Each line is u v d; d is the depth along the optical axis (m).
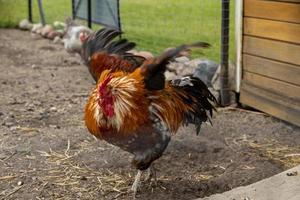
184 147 4.16
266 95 4.63
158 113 3.49
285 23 4.39
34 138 4.34
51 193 3.62
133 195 3.60
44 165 3.94
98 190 3.66
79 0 7.73
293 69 4.38
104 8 7.04
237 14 4.79
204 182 3.72
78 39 6.76
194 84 3.74
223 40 4.84
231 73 4.97
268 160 3.99
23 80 5.89
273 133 4.41
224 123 4.59
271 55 4.55
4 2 9.41
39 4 8.52
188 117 3.74
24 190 3.65
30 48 7.40
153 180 3.72
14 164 3.95
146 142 3.47
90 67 3.72
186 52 3.37
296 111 4.39
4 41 7.83
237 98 4.94
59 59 6.79
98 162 3.97
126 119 3.39
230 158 4.01
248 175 3.78
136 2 9.16
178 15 7.80
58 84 5.74
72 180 3.76
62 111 4.92
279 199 3.38
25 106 5.05
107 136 3.47
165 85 3.57
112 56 3.68
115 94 3.39
